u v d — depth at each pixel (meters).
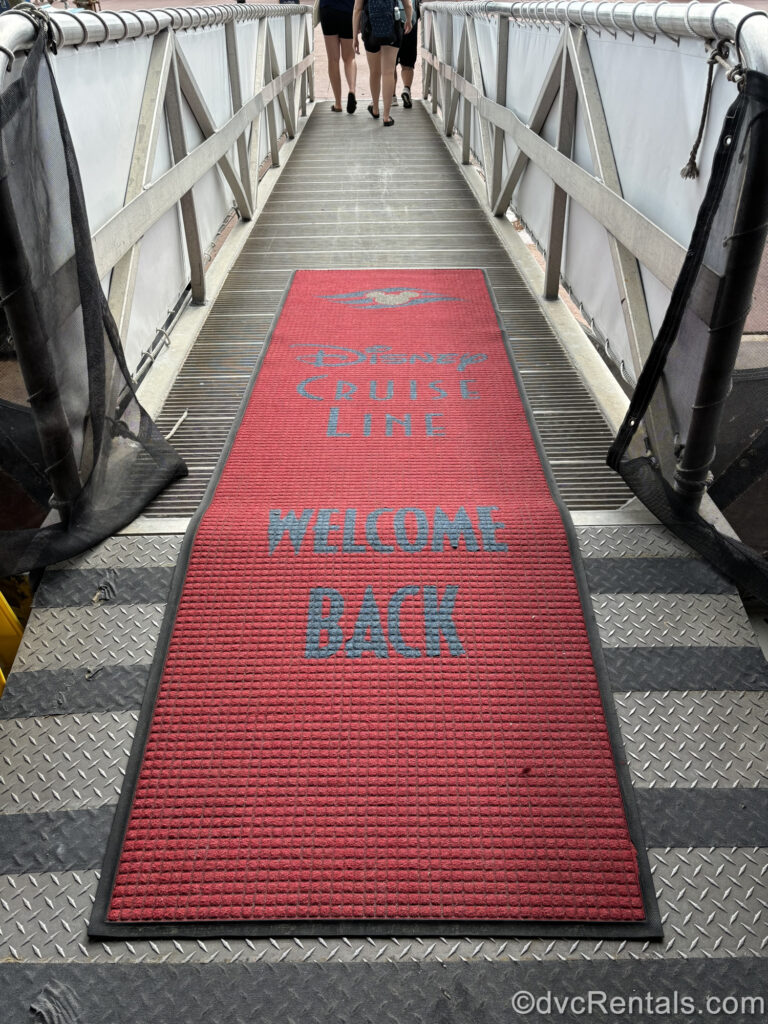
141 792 1.80
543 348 3.71
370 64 9.49
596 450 2.89
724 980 1.51
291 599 2.21
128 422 2.56
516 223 5.70
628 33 2.67
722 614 2.16
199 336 3.88
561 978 1.52
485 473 2.71
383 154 7.91
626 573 2.27
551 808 1.76
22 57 1.88
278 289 4.48
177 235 3.97
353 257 4.99
